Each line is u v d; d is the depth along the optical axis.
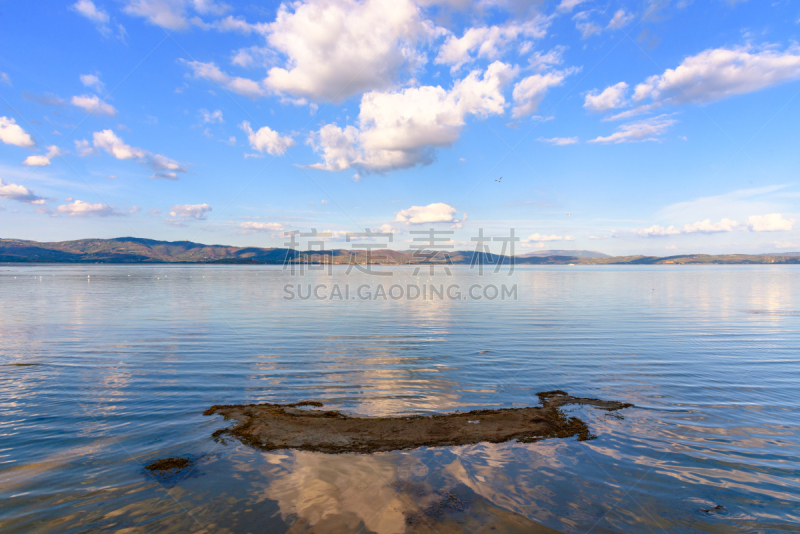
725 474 6.59
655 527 5.30
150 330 19.36
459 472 6.58
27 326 20.25
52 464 6.75
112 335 18.02
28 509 5.55
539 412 9.24
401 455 7.13
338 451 7.26
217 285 53.53
